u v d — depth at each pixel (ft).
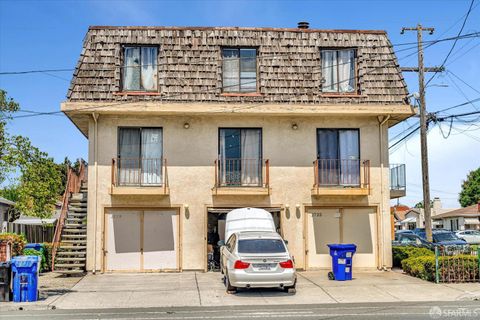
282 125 68.80
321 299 48.06
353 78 69.26
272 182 67.97
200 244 66.85
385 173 69.15
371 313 40.29
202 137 67.87
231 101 66.08
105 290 53.31
